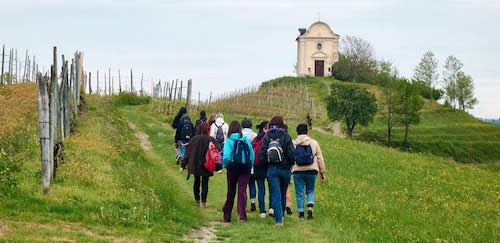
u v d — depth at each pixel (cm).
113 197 1161
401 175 2477
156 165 2167
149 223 1049
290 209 1368
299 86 9169
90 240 866
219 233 1101
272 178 1207
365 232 1112
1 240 778
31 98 2939
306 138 1281
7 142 1448
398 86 7125
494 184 2484
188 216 1199
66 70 1917
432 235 1124
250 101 6619
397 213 1388
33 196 1055
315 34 10356
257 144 1311
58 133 1404
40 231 866
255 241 1041
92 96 4034
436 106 9844
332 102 6431
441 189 2136
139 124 3522
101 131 2252
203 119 2100
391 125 7069
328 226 1176
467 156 7462
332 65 10250
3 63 4497
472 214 1609
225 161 1216
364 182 2102
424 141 7512
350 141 3897
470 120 9144
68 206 1038
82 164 1415
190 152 1390
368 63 10494
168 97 5366
